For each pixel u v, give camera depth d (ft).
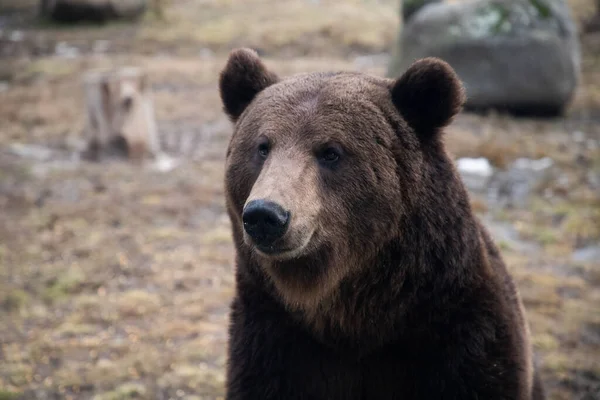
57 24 103.96
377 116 16.10
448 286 15.89
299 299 16.01
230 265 38.32
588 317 32.17
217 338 30.71
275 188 14.92
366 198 15.79
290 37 95.66
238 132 17.04
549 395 26.45
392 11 106.63
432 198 16.01
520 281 35.50
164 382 27.32
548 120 63.98
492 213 44.60
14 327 31.91
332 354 16.67
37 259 38.78
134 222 43.88
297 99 16.43
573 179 48.96
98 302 34.09
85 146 56.75
